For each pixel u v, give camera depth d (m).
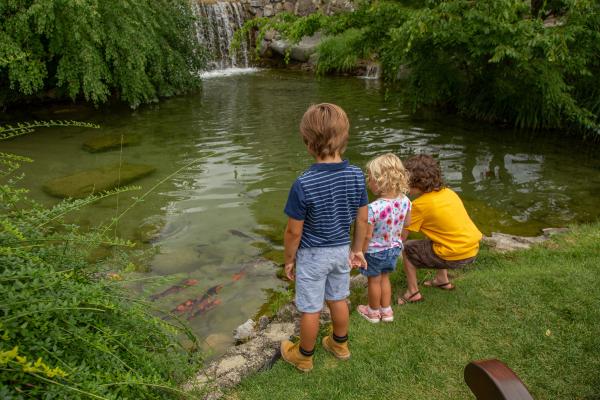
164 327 2.31
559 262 3.86
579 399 2.41
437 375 2.62
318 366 2.74
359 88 12.66
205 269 4.29
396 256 2.98
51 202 5.73
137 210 5.54
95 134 8.68
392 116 9.88
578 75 8.66
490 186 6.30
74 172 6.77
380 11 8.30
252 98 11.66
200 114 10.15
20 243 2.28
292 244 2.41
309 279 2.47
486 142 8.16
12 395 1.67
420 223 3.19
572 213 5.44
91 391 1.75
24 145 8.00
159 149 7.87
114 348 2.07
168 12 11.58
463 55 8.84
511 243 4.36
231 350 2.96
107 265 3.02
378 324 3.10
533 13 8.88
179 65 11.83
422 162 3.14
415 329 3.03
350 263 2.63
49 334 1.91
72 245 2.89
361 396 2.50
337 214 2.41
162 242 4.79
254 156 7.48
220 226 5.15
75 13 8.39
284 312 3.39
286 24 8.65
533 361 2.68
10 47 7.99
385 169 2.81
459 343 2.86
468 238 3.12
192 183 6.39
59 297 1.93
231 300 3.80
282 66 16.27
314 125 2.30
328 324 3.14
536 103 8.71
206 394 2.52
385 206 2.80
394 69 9.39
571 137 8.38
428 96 9.41
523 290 3.35
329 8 16.11
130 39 9.59
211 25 15.41
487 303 3.25
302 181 2.30
